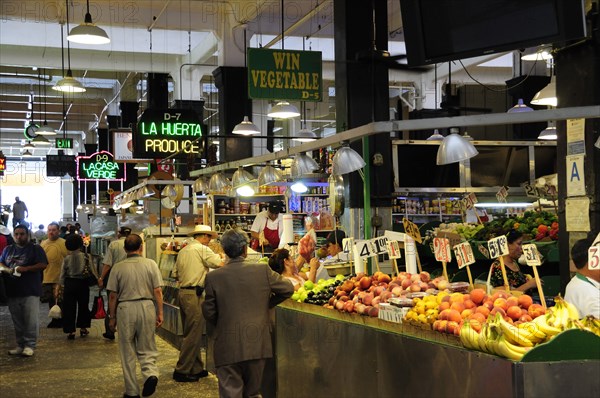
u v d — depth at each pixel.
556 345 3.66
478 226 8.92
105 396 7.30
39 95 27.97
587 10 6.04
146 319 7.19
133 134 13.68
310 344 5.91
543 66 17.70
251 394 5.42
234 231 5.52
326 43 20.25
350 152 6.60
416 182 10.88
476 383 3.92
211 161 15.00
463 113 20.36
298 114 14.38
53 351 9.86
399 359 4.67
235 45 17.16
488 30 4.98
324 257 8.59
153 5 17.06
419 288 5.12
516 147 11.30
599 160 6.04
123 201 15.98
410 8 5.28
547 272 7.90
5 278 9.42
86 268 11.02
